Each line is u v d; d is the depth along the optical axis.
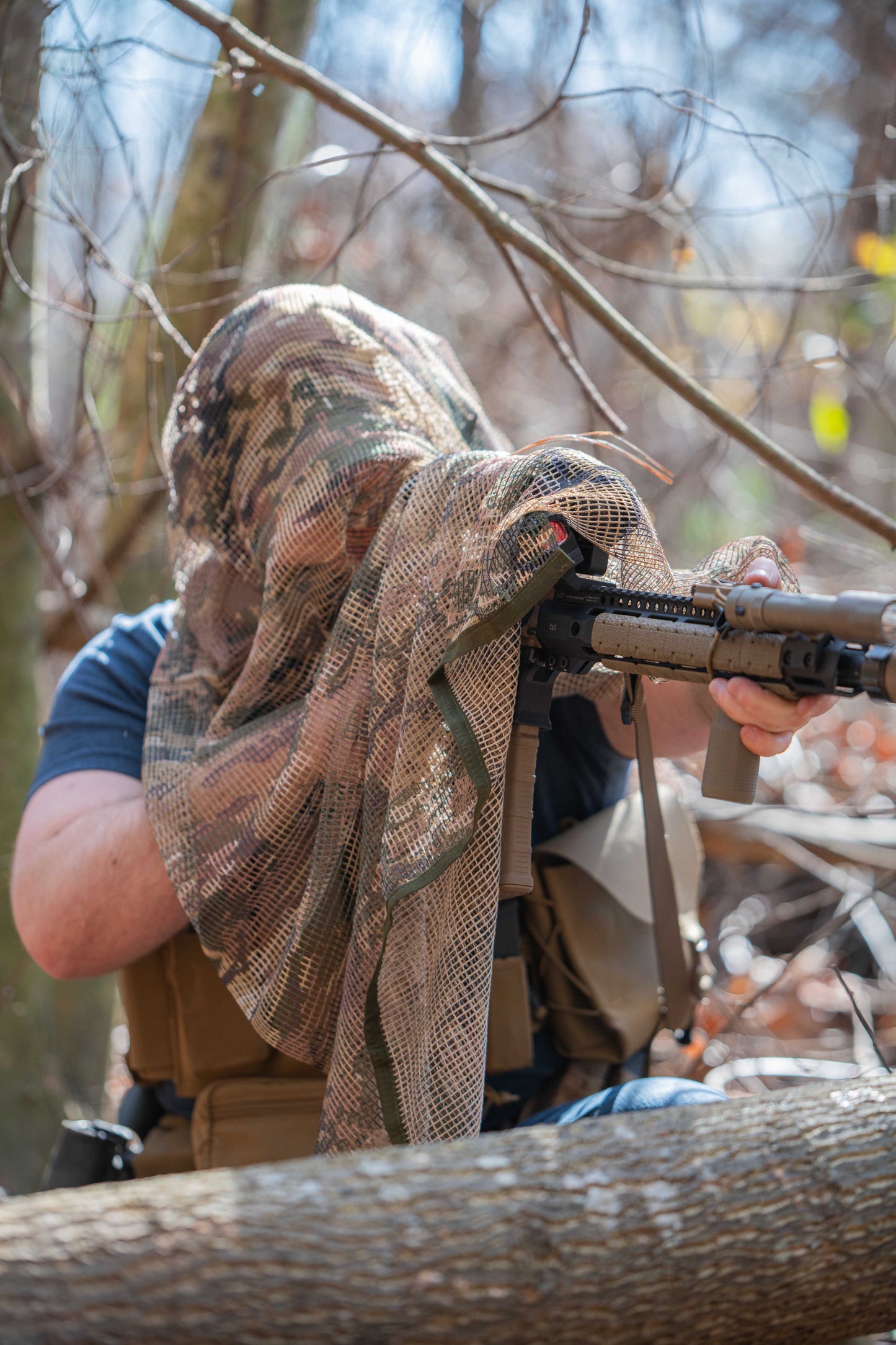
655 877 2.60
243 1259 1.49
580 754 2.98
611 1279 1.61
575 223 7.22
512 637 2.15
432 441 2.75
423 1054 2.18
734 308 8.04
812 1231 1.72
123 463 5.16
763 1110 1.84
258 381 2.71
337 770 2.40
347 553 2.57
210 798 2.58
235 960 2.56
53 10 3.54
